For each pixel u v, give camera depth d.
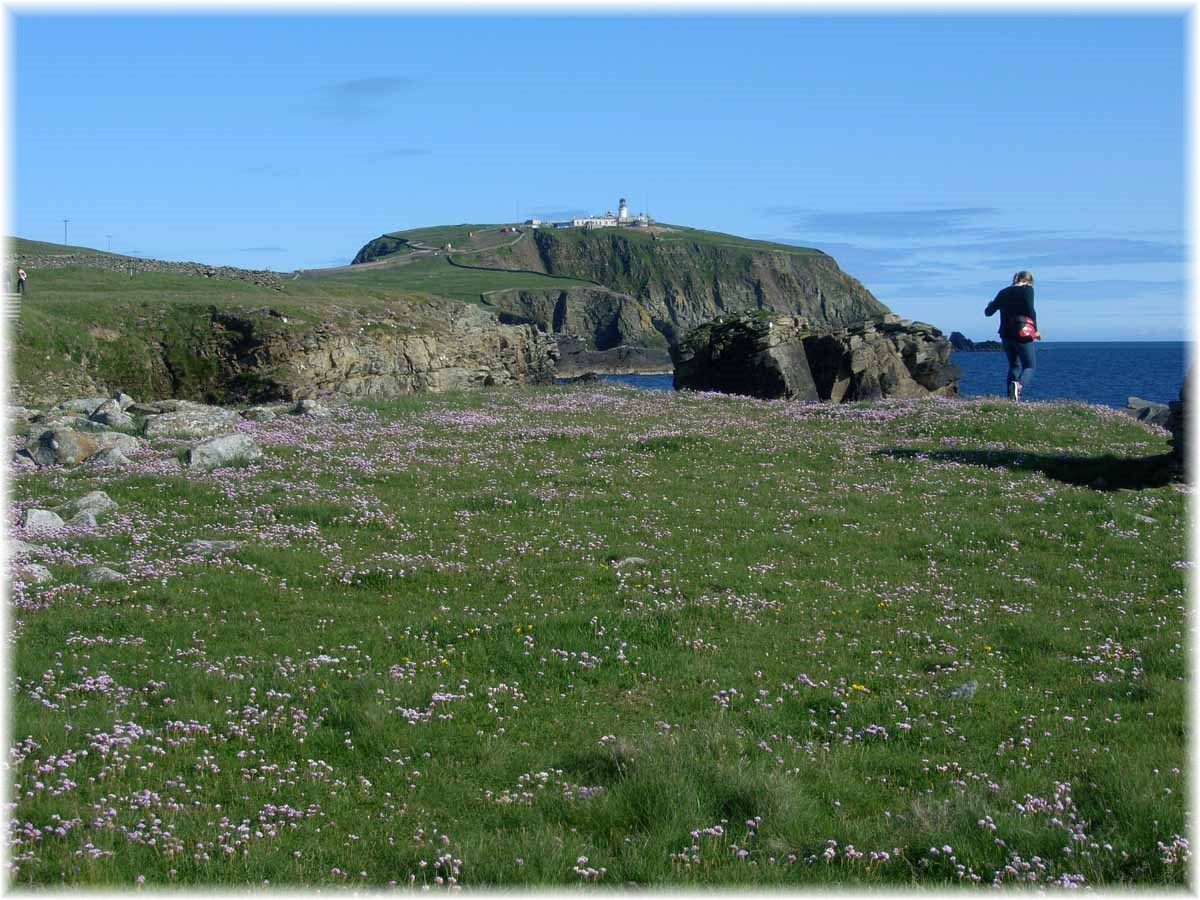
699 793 11.05
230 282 91.81
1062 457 31.22
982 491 27.67
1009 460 31.08
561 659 15.33
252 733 12.61
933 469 30.19
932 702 14.27
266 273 103.06
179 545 21.64
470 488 27.70
